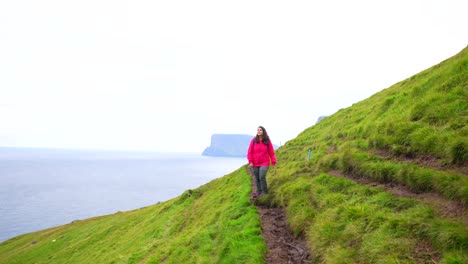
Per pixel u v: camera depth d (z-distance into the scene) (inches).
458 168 394.9
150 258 762.2
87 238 2345.0
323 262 361.4
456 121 478.9
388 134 613.3
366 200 435.2
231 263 434.6
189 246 624.4
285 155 1170.0
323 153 814.5
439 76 669.9
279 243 459.2
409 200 375.9
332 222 414.3
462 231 273.1
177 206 1632.6
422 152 483.5
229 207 745.6
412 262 276.4
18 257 2746.1
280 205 616.1
